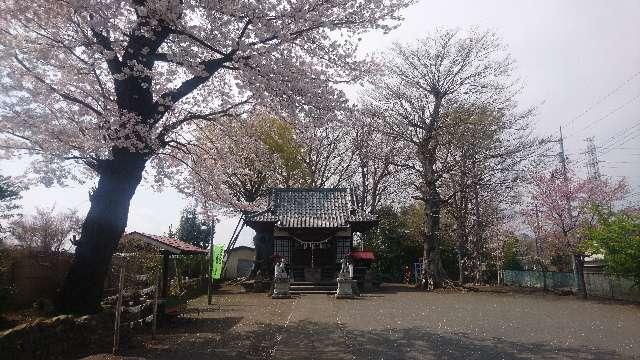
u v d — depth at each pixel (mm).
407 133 27281
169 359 7863
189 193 14109
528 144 25719
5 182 14047
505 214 29922
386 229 39156
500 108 26125
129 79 9844
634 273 17844
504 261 36031
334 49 11250
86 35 9805
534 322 12461
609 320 12922
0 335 6312
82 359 7777
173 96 10492
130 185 9867
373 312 14875
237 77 11391
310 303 18078
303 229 26156
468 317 13547
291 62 10508
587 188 23578
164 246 12242
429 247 26828
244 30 10055
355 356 8148
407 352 8469
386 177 36812
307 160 36781
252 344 9281
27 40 9609
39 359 7008
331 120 11078
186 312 14531
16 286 9102
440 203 27828
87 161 9727
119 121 9281
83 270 9180
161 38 10070
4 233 16469
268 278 25781
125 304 10555
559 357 8008
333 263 26656
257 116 13859
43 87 9438
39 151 9312
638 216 18562
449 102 26797
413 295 22047
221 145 14242
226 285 30344
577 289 22469
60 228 21922
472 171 26266
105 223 9414
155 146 9977
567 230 23594
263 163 15484
